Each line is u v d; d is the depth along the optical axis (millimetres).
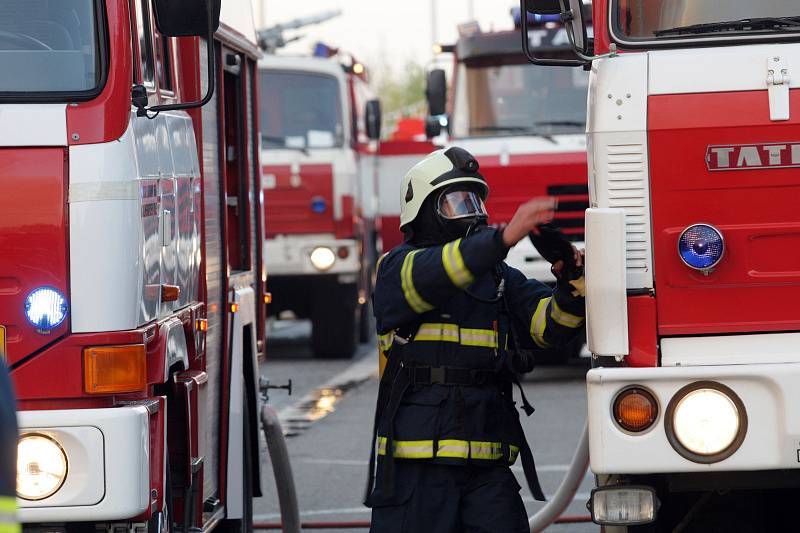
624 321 11992
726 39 12523
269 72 44719
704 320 12102
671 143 12148
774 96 12078
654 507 12086
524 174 37406
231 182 20469
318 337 46094
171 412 14945
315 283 45219
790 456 11727
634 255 12188
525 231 12047
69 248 12766
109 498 12523
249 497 19203
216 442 17656
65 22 13195
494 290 13008
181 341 14742
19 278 12750
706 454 11766
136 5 13953
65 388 12734
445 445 12570
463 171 12938
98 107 12922
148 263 13406
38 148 12805
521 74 38656
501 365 12820
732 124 12102
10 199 12758
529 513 22297
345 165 44594
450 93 39094
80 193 12758
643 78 12234
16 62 13141
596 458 11844
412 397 12758
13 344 12734
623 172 12219
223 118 18172
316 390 38594
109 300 12758
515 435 12945
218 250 17812
